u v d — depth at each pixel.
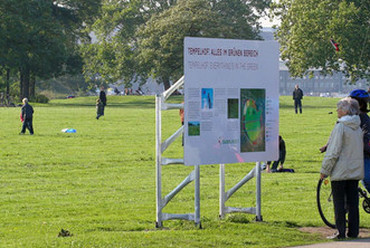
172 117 49.81
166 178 19.61
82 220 11.49
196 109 9.92
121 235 9.45
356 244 8.80
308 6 76.25
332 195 10.17
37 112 56.72
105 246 8.61
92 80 156.88
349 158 9.44
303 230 10.24
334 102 79.56
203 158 10.03
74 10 100.25
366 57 73.00
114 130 38.66
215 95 10.05
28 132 37.28
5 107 72.12
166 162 10.23
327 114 52.19
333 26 71.00
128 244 8.73
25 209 13.66
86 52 105.44
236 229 9.97
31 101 89.31
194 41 9.81
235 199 14.47
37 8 87.62
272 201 14.01
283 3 80.81
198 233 9.66
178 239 9.12
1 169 22.27
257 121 10.46
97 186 17.80
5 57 85.56
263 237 9.41
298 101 53.03
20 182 18.88
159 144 10.20
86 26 106.12
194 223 10.46
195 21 87.06
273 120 10.62
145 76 98.69
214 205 13.53
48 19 88.44
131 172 21.34
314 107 67.38
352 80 76.62
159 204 10.30
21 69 92.69
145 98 94.00
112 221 11.31
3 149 28.45
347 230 9.81
